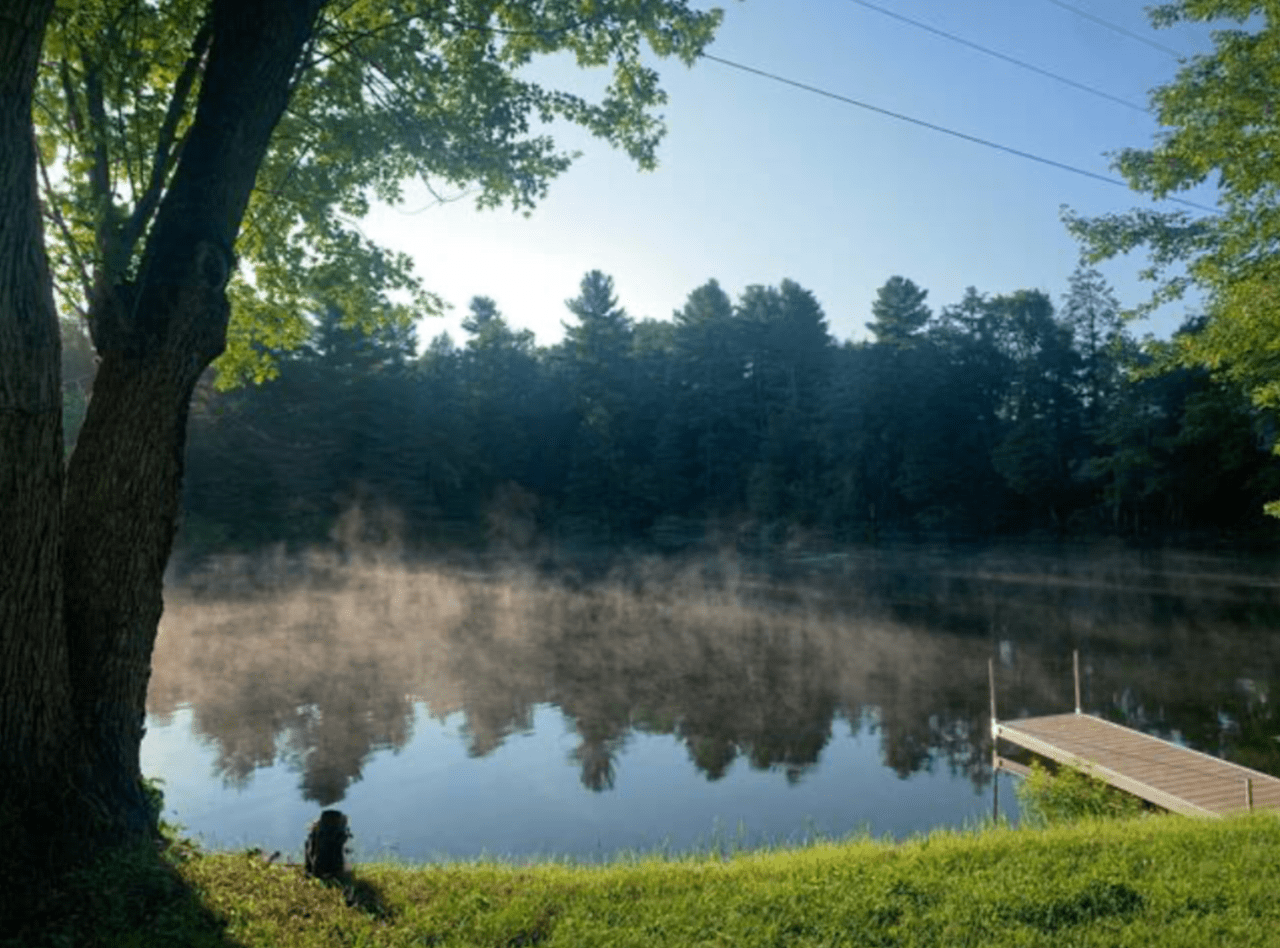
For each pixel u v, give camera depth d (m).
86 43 6.52
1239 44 10.91
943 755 17.84
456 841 13.23
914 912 5.37
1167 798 12.20
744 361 75.44
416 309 10.24
